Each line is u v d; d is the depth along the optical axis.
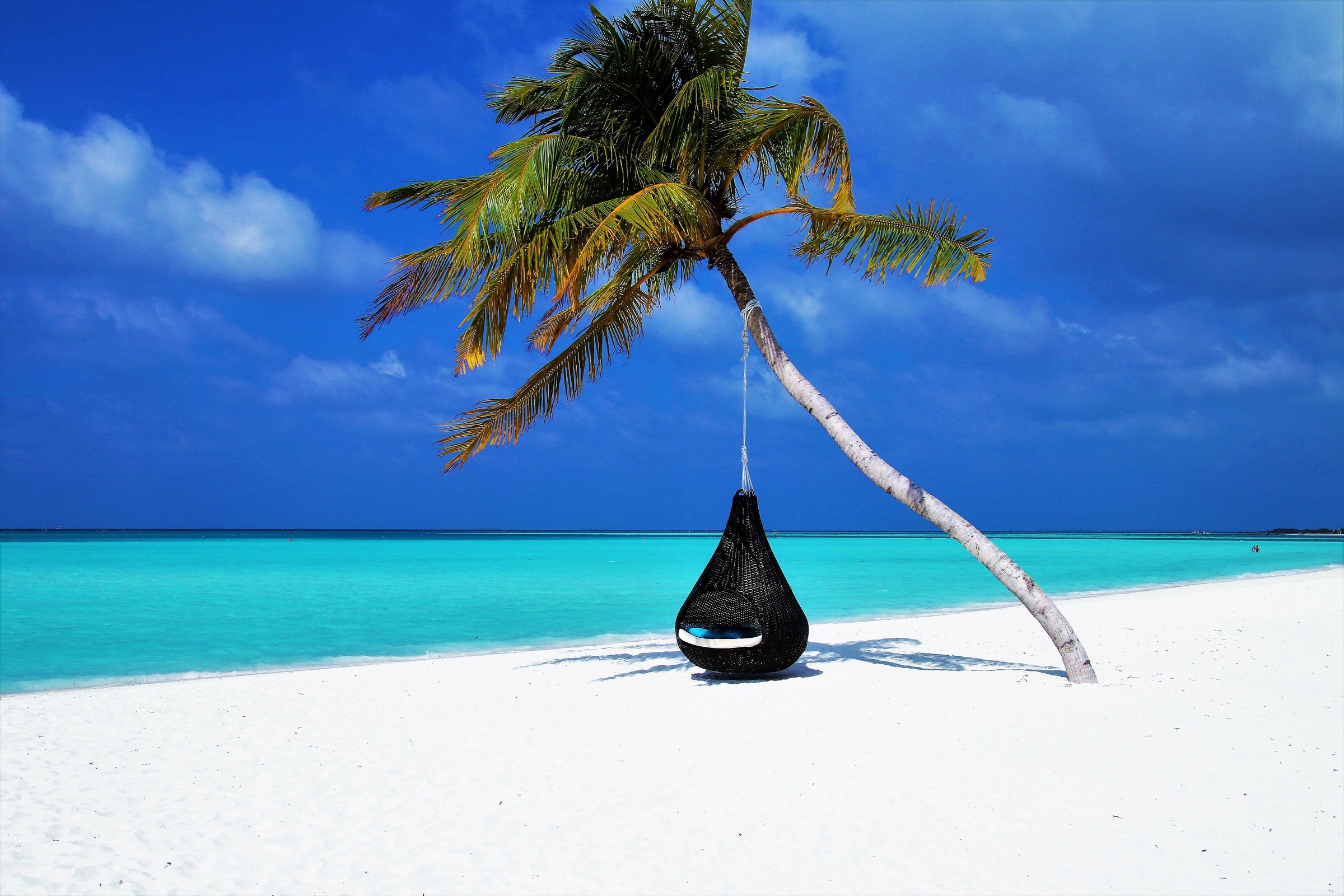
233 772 6.09
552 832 4.79
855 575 30.14
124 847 4.71
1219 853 4.22
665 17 9.21
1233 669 8.73
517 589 23.27
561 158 8.76
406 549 54.78
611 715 7.48
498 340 8.77
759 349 9.38
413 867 4.37
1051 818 4.71
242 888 4.16
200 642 13.38
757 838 4.61
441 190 9.09
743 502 9.15
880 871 4.14
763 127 8.91
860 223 8.90
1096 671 8.57
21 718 7.87
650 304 10.79
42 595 20.75
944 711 6.89
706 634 9.61
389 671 10.30
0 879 4.29
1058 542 87.69
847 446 8.88
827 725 6.67
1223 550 55.47
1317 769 5.40
